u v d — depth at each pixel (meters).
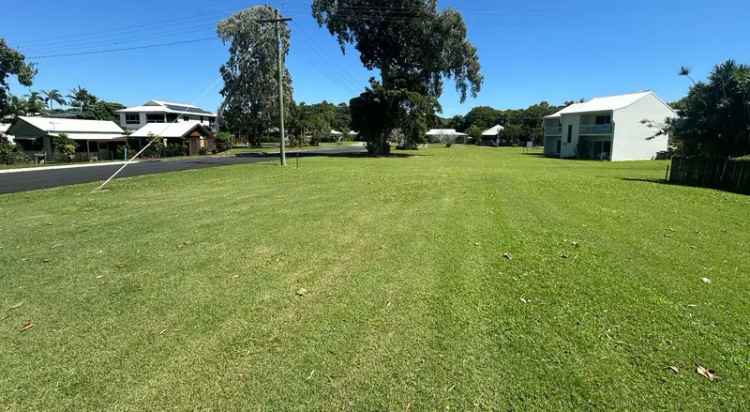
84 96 75.00
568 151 44.28
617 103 40.75
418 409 2.54
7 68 29.52
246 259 5.45
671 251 5.96
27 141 37.38
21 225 7.61
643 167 27.28
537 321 3.65
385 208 9.38
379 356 3.11
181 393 2.68
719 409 2.52
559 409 2.53
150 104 69.69
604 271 5.01
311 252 5.78
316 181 15.27
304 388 2.74
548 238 6.67
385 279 4.69
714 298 4.19
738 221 8.36
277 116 52.38
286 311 3.86
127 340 3.34
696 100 16.88
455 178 16.75
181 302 4.07
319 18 39.72
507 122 93.94
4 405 2.57
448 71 40.53
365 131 39.84
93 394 2.68
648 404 2.57
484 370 2.93
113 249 5.95
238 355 3.12
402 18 37.56
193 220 8.00
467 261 5.36
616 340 3.32
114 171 21.28
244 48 47.59
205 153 43.12
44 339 3.36
